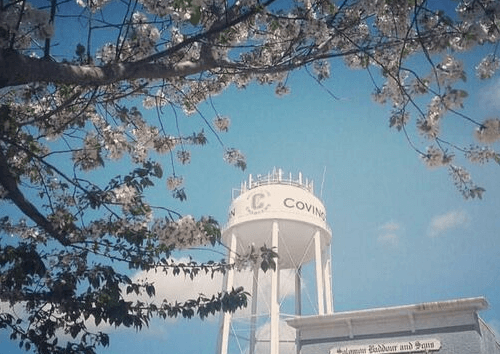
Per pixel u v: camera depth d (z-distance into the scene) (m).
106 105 7.34
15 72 4.42
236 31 6.52
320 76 7.48
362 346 16.86
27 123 6.22
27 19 4.44
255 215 25.72
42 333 6.64
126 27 5.67
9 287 6.37
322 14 6.33
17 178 6.38
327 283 26.78
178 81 7.73
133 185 6.61
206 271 6.84
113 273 6.56
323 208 28.08
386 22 6.28
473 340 15.77
